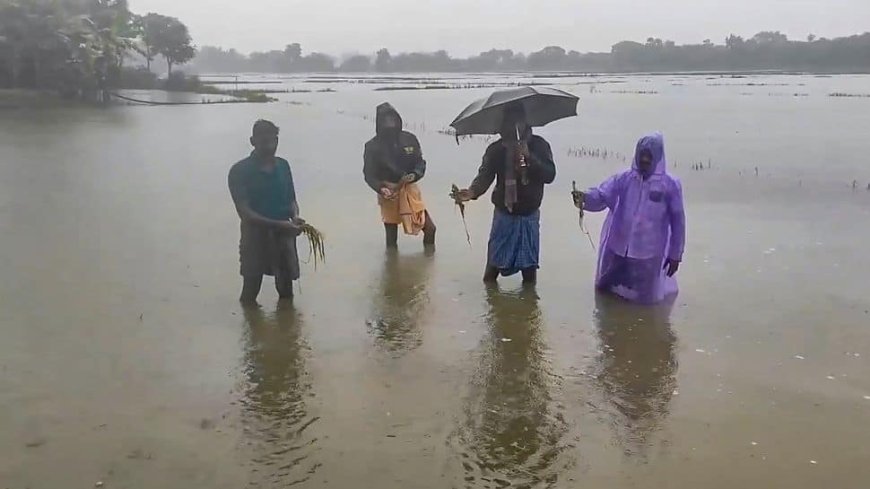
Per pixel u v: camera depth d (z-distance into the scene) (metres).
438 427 5.27
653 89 74.12
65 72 48.03
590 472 4.70
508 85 92.31
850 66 169.75
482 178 8.23
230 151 21.98
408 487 4.54
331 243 10.62
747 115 37.38
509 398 5.73
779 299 8.02
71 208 12.86
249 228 7.66
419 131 29.78
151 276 8.85
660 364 6.35
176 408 5.55
